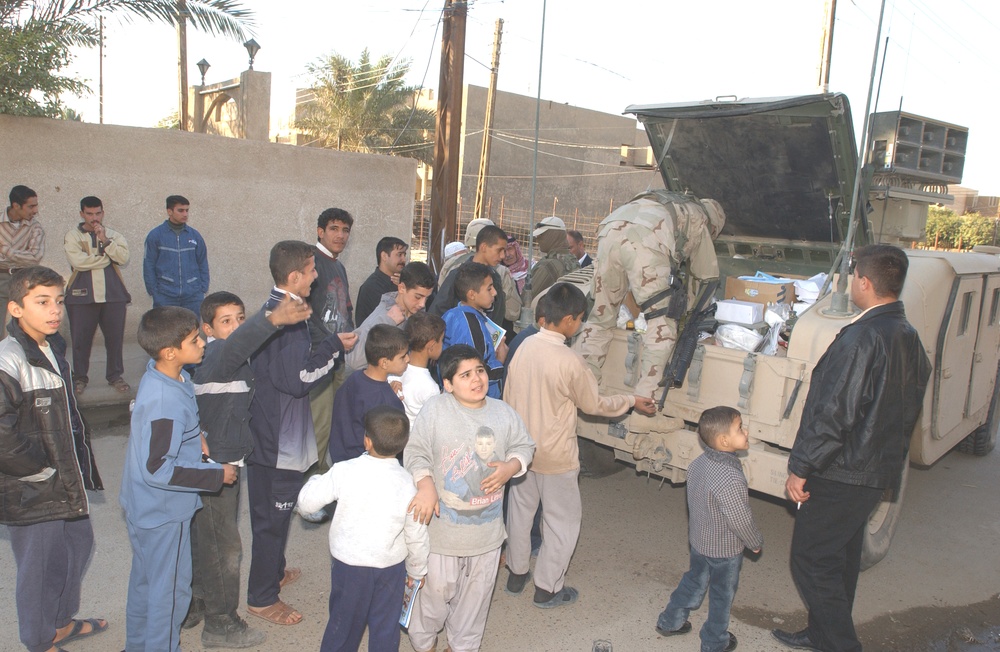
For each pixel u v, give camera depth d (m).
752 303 4.43
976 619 4.07
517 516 3.87
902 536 5.14
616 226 4.41
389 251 4.99
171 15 8.59
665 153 5.54
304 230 9.29
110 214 8.14
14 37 7.18
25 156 7.58
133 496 2.88
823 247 5.55
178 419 2.83
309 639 3.48
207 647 3.37
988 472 6.57
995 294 5.64
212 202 8.71
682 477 4.35
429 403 3.16
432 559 3.13
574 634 3.66
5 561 4.00
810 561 3.35
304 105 31.22
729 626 3.83
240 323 3.33
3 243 6.00
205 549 3.27
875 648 3.73
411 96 28.86
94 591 3.79
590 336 4.59
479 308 4.07
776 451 4.02
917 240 6.66
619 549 4.63
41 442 2.90
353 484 2.88
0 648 3.28
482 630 3.27
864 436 3.13
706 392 4.19
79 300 6.52
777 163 5.00
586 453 5.84
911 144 6.20
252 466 3.47
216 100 12.87
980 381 5.59
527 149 35.38
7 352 2.80
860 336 3.12
